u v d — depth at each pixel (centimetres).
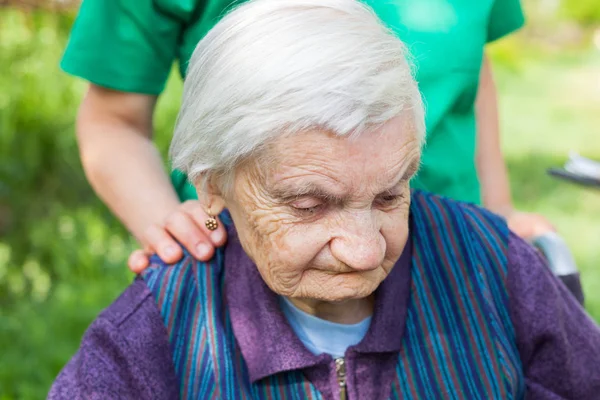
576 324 199
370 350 182
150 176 229
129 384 183
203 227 197
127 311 187
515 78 1130
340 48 151
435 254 194
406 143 158
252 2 164
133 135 236
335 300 169
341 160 154
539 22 1474
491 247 195
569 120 929
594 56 1347
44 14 584
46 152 549
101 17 224
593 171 248
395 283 188
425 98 216
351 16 158
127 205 225
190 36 222
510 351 189
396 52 156
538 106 988
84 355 184
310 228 162
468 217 198
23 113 546
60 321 423
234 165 162
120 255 484
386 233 167
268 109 152
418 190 204
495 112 263
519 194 673
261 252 170
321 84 149
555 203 655
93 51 225
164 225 202
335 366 183
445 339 188
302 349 181
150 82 230
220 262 195
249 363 183
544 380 195
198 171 169
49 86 564
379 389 185
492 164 263
